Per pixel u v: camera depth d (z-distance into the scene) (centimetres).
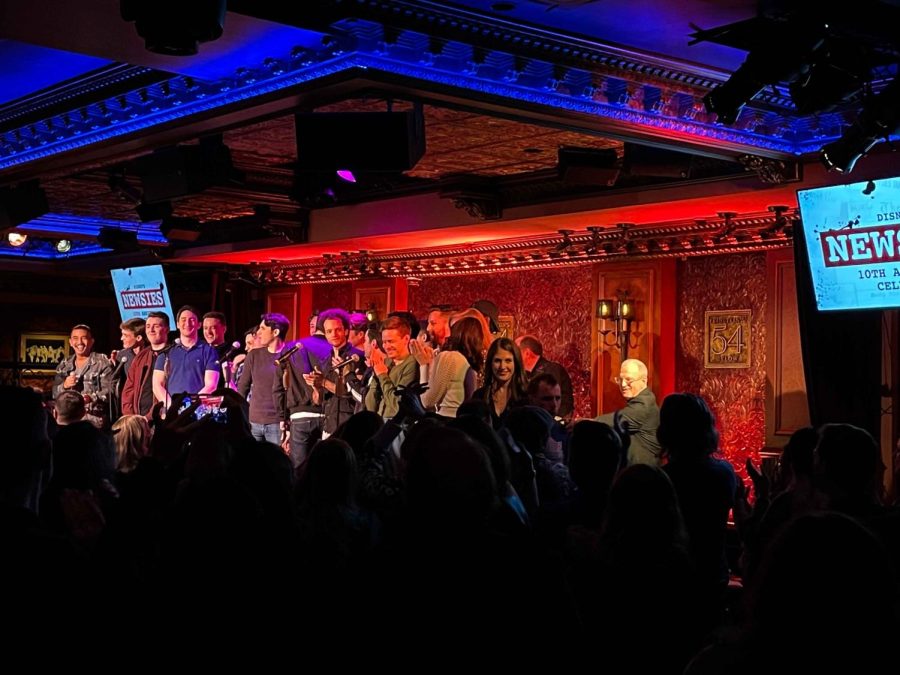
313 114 555
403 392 468
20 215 815
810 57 477
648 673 265
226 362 937
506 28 494
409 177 917
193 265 1366
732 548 677
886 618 143
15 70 605
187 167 690
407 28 466
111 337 1622
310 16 450
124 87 591
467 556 204
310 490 301
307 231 1095
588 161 748
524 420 427
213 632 203
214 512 207
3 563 194
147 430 495
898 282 668
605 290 1027
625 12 491
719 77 585
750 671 151
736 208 855
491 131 701
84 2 430
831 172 706
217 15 374
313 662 220
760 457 906
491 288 1152
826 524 147
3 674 189
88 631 196
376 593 208
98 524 304
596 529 327
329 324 787
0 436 215
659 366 983
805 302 750
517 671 200
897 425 805
